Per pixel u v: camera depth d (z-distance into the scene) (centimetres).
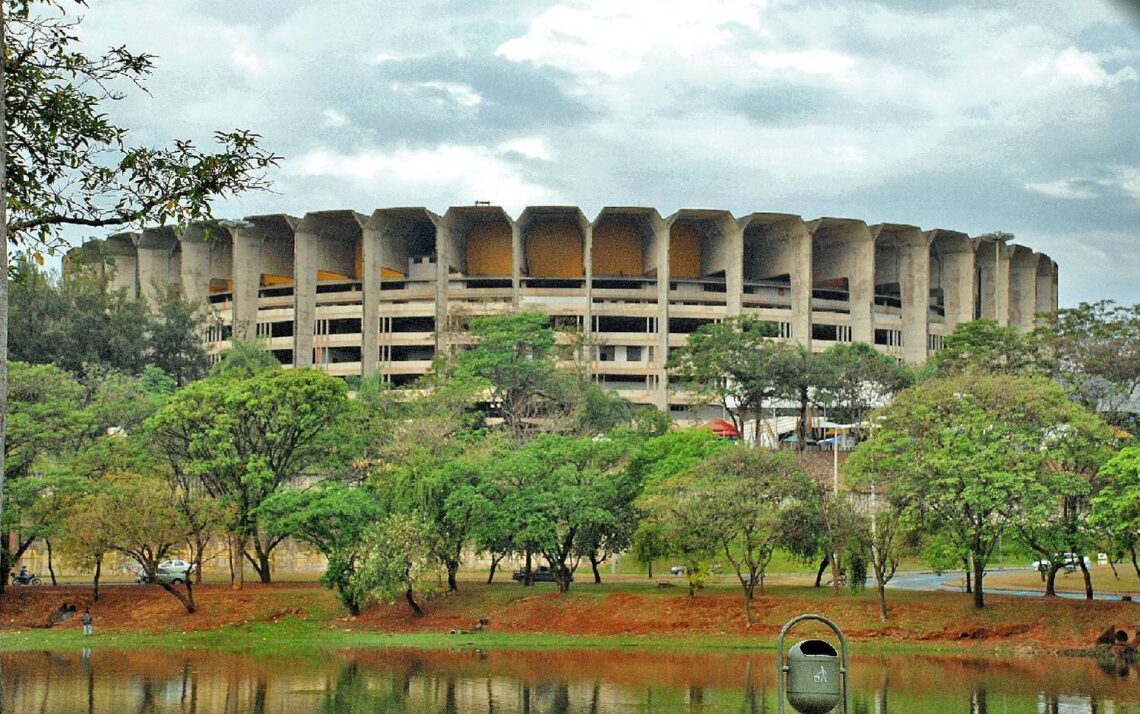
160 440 7550
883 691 4575
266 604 7081
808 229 14862
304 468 7912
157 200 2228
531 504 6900
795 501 6588
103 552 6881
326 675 5184
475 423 10169
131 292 16088
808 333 14775
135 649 6234
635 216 15025
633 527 7106
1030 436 6188
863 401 11419
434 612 6988
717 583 7769
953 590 7338
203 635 6712
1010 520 6081
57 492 7000
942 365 10925
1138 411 8019
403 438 7931
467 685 4856
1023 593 7200
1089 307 9312
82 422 7369
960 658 5669
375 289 14638
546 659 5744
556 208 14750
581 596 6938
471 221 15212
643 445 7838
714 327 11888
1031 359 9825
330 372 14688
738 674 5169
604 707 4281
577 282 15175
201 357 12194
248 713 4188
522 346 11050
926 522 6259
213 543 8531
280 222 14950
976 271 16588
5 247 1702
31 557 8931
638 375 14625
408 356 14662
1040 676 5016
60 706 4328
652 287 14912
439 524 7012
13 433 7044
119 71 2231
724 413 14662
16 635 6725
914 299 15425
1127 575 8394
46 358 10662
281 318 14925
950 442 6194
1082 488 6044
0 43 1714
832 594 6869
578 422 10006
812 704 1872
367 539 6681
